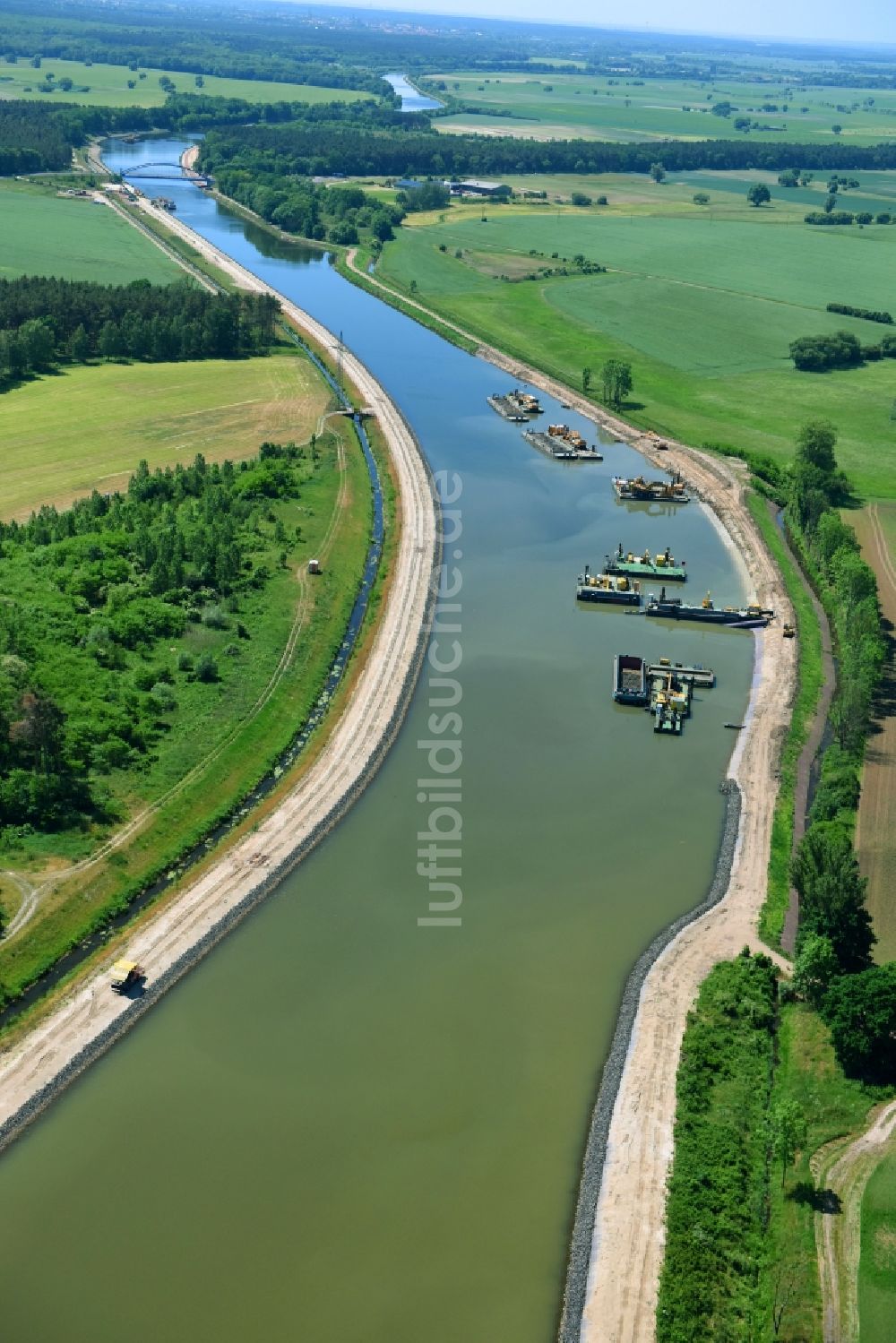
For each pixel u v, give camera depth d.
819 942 109.06
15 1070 102.31
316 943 118.69
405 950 118.12
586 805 141.38
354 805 140.25
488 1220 92.38
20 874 121.44
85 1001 110.00
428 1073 104.69
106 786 134.88
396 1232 91.12
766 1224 90.25
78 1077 103.06
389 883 127.44
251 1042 107.12
